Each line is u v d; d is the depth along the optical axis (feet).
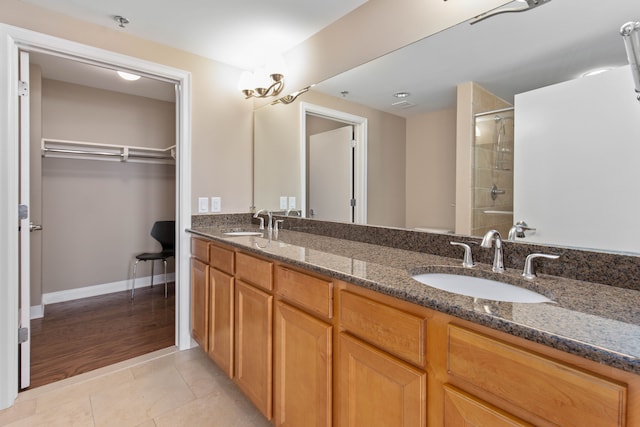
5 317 5.44
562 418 1.98
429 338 2.72
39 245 9.25
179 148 7.54
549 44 3.60
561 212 3.48
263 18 6.12
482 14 4.16
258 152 8.56
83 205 10.95
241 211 8.55
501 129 4.01
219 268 6.18
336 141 6.33
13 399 5.53
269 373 4.68
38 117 9.13
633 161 3.02
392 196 5.31
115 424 5.03
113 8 5.79
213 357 6.32
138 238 12.10
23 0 5.51
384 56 5.37
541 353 2.08
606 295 2.80
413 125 5.01
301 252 4.70
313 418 3.91
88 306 10.17
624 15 3.10
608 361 1.76
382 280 3.17
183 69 7.41
